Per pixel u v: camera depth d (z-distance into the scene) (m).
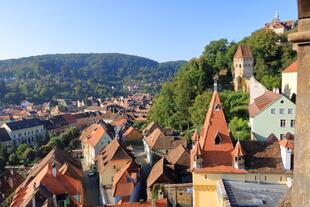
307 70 5.52
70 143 111.12
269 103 55.09
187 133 75.81
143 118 145.88
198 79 95.44
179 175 55.03
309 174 5.54
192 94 91.75
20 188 51.91
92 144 82.00
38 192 40.00
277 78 85.81
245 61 92.94
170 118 92.25
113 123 126.06
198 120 75.38
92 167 78.88
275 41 99.75
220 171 31.78
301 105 5.64
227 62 105.12
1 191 60.69
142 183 59.50
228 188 25.72
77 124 173.88
